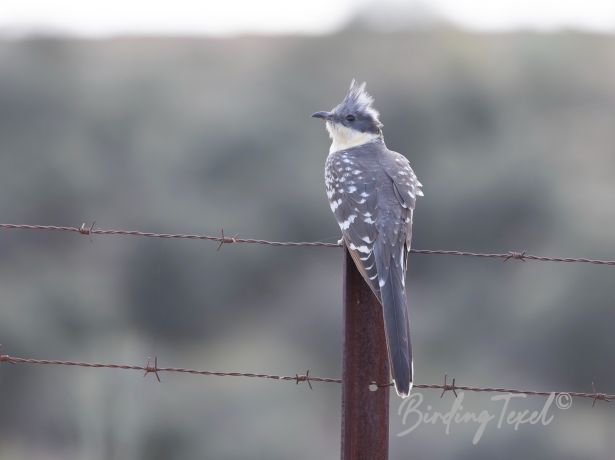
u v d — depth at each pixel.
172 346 23.58
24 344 20.88
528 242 24.50
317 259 24.95
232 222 24.48
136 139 27.61
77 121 28.16
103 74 30.03
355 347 7.04
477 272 23.89
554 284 20.56
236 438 17.97
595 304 20.05
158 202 25.25
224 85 30.14
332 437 18.73
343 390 7.01
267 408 18.77
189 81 30.73
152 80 29.89
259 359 23.00
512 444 16.20
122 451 16.91
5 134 27.45
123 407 16.98
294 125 27.78
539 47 29.72
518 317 20.95
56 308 22.23
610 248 21.09
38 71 29.00
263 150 26.58
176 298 23.67
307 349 23.45
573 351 19.83
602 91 29.41
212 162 26.38
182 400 18.28
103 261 24.94
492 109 28.22
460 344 21.61
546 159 26.03
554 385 19.97
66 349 21.53
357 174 8.40
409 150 27.84
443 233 24.80
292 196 25.38
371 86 29.23
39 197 25.91
